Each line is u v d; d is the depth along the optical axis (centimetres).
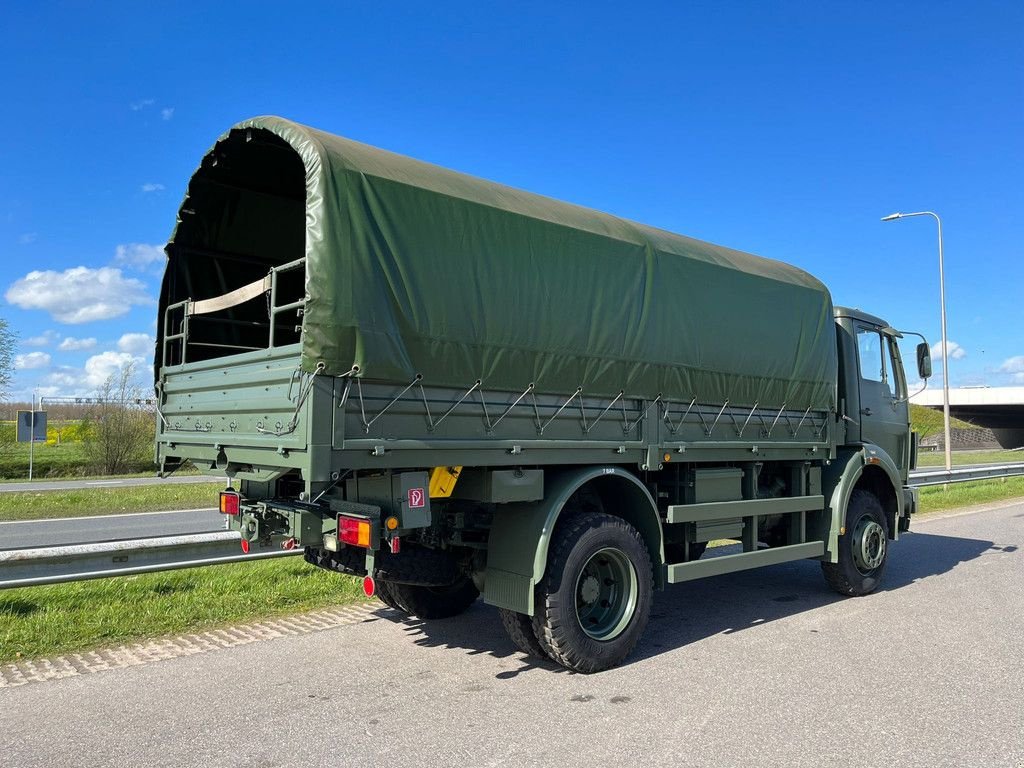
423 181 443
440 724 390
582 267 508
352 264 394
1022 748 363
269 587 666
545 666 492
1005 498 1745
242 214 583
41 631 531
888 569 855
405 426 412
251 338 629
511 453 457
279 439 403
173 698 425
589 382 504
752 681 462
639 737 374
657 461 547
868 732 381
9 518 1446
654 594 725
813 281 725
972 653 521
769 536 739
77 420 3042
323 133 427
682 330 573
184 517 1452
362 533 408
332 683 454
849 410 750
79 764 340
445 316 430
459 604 613
